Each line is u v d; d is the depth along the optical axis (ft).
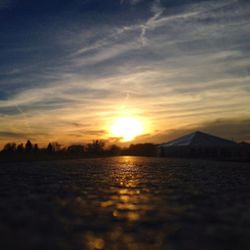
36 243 13.05
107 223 15.94
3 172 46.09
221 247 12.80
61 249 12.55
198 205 20.24
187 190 27.27
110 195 24.23
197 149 110.01
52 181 34.09
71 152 148.05
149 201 21.62
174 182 33.71
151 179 36.83
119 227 15.34
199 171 49.73
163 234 14.38
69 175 41.63
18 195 23.88
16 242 13.12
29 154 120.88
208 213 17.97
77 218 16.78
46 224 15.58
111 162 80.07
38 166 61.62
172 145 105.09
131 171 49.52
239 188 29.04
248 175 42.63
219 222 16.10
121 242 13.48
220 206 19.92
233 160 87.40
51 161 85.76
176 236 14.11
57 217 16.88
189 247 12.86
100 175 41.88
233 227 15.24
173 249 12.73
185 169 54.24
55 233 14.30
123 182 33.37
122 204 20.51
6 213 17.63
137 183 32.50
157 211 18.48
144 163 74.84
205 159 97.19
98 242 13.44
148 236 14.14
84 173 45.11
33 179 36.14
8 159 94.38
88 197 23.17
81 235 14.16
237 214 17.72
